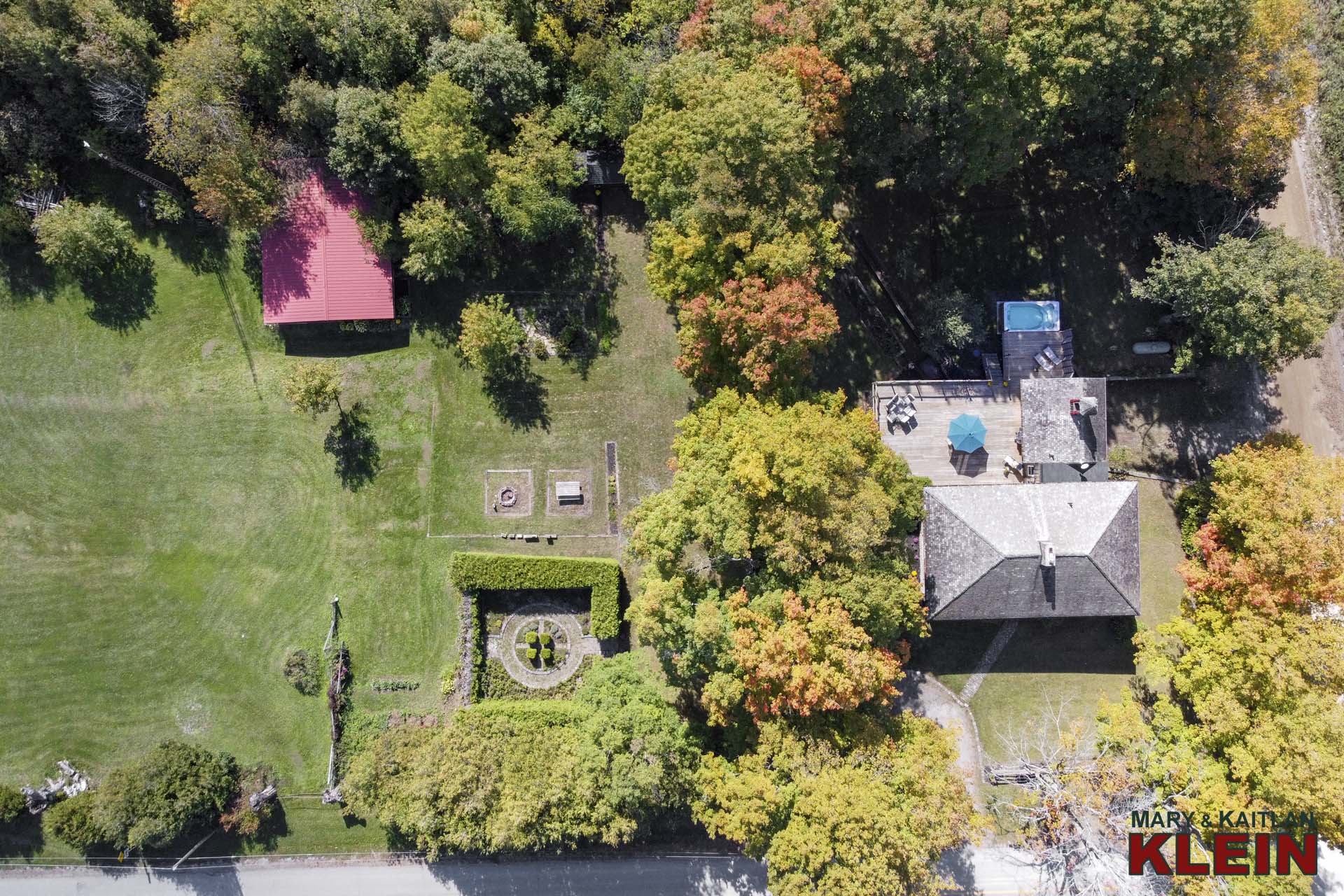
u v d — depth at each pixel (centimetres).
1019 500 4219
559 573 4516
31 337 4616
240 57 4084
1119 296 4653
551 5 4347
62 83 4175
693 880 4522
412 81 4306
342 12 4019
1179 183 4178
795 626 3597
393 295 4556
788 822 3697
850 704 3628
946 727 4562
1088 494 4234
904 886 3625
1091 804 3994
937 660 4588
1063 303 4662
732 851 4512
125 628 4591
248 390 4656
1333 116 4581
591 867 4528
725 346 3941
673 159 3847
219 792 4409
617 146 4547
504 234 4659
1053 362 4378
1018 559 4116
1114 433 4666
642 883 4522
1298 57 3841
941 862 4509
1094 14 3591
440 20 4216
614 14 4462
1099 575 4144
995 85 3734
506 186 4166
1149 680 4416
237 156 4138
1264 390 4628
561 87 4444
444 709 4575
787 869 3688
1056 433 4297
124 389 4638
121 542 4609
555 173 4234
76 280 4616
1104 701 4188
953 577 4206
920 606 4084
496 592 4662
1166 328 4603
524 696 4619
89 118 4344
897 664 3875
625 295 4681
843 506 3588
